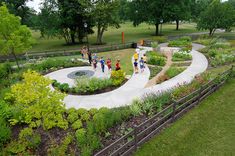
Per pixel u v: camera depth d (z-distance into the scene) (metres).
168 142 9.43
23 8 45.75
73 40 42.81
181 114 11.46
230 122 10.84
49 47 39.56
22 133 9.49
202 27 43.56
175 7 45.81
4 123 9.88
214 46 29.31
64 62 22.36
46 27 40.12
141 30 62.44
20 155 8.12
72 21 38.84
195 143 9.37
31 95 7.62
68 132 9.86
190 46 29.75
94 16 37.72
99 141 8.79
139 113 11.20
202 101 12.95
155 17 48.28
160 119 10.06
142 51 29.27
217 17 41.44
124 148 8.80
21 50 20.94
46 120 8.66
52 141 9.20
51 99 8.24
